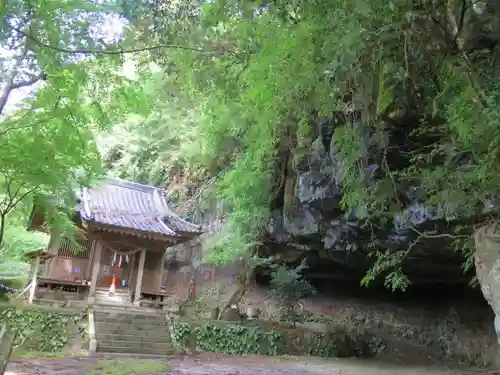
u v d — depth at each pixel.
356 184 10.45
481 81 6.41
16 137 8.03
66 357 11.98
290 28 7.11
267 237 18.78
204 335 15.55
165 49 7.80
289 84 8.41
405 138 9.78
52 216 10.36
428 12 6.20
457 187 8.05
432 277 18.38
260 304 21.36
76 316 14.18
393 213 11.73
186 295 22.30
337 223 14.46
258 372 11.92
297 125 12.59
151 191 20.59
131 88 7.95
